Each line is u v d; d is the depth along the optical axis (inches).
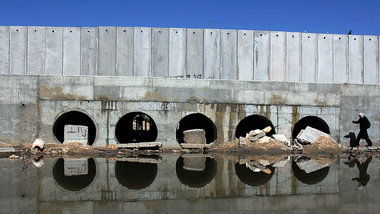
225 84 695.1
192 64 814.5
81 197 337.4
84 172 457.4
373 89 742.5
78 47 812.0
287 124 713.6
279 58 837.8
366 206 315.0
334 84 727.7
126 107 680.4
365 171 484.7
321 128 774.5
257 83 703.1
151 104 684.1
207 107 692.1
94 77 676.1
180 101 687.1
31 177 420.2
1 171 455.5
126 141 855.7
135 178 424.8
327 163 556.7
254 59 831.7
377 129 744.3
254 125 856.3
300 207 311.0
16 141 667.4
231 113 697.0
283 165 529.7
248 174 453.4
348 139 732.0
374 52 861.8
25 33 809.5
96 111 676.7
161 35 812.0
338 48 855.1
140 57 807.7
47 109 671.8
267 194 352.5
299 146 697.0
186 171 473.1
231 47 824.9
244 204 319.3
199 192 358.9
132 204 315.6
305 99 717.9
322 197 343.6
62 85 672.4
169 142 688.4
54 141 671.1
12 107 667.4
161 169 486.9
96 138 676.1
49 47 810.8
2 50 806.5
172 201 326.6
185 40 813.9
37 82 669.3
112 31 809.5
